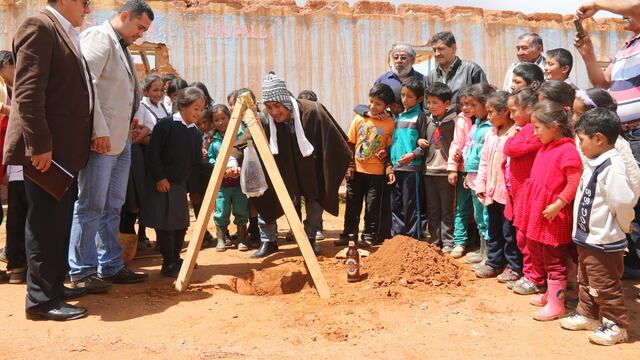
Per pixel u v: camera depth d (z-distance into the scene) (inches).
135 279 214.7
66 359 141.9
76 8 174.1
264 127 249.8
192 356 142.2
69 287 204.4
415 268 212.1
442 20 513.3
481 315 171.9
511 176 193.9
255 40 482.3
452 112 252.5
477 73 275.3
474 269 222.4
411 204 263.3
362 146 270.8
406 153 260.1
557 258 169.6
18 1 449.4
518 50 261.3
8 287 210.4
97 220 197.0
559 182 167.3
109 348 148.6
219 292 200.7
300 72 490.3
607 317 151.1
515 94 196.9
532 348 145.9
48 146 161.6
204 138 305.1
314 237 262.7
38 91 158.7
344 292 195.8
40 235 169.3
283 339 153.1
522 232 189.9
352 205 280.2
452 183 243.4
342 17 496.4
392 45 506.0
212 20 474.6
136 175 247.4
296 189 255.3
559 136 170.4
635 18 204.4
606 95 175.3
